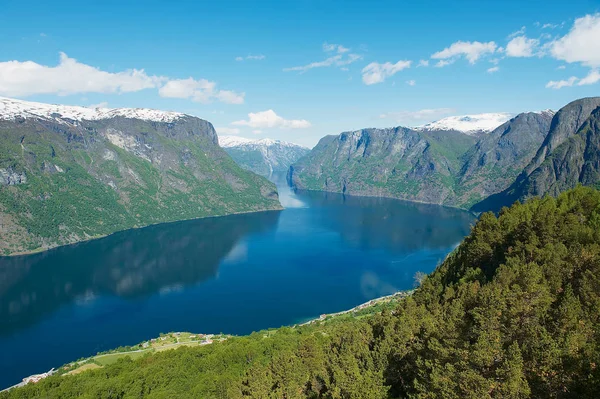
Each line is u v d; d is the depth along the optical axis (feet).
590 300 209.87
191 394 305.73
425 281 376.89
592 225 301.63
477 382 155.74
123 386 338.34
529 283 213.25
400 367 218.18
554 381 156.66
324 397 216.33
